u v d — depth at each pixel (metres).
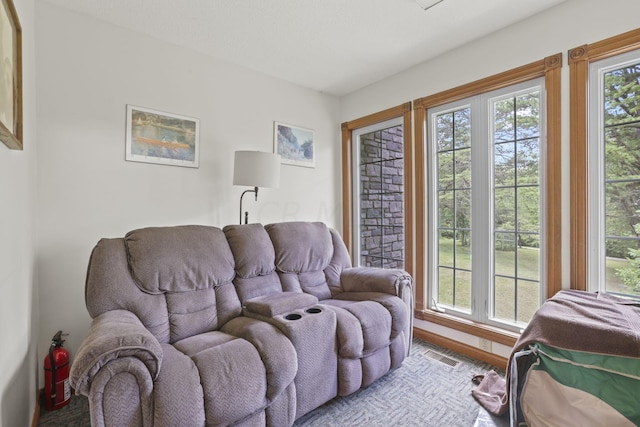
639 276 1.69
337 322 1.74
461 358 2.30
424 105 2.68
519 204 2.17
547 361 1.41
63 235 1.95
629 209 1.73
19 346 1.33
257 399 1.29
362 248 3.36
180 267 1.72
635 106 1.70
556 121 1.92
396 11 2.01
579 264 1.83
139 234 1.70
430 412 1.68
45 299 1.89
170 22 2.12
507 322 2.21
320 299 2.29
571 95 1.86
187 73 2.47
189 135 2.47
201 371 1.23
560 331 1.39
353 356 1.74
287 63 2.73
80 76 2.02
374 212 3.23
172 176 2.39
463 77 2.42
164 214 2.35
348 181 3.42
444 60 2.55
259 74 2.88
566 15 1.89
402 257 2.93
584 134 1.81
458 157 2.51
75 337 1.98
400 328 2.01
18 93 1.23
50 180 1.91
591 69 1.82
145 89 2.27
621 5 1.71
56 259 1.92
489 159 2.30
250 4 1.94
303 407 1.53
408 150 2.79
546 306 1.60
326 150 3.41
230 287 1.92
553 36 1.95
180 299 1.69
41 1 1.89
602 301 1.60
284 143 3.06
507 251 2.23
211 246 1.89
